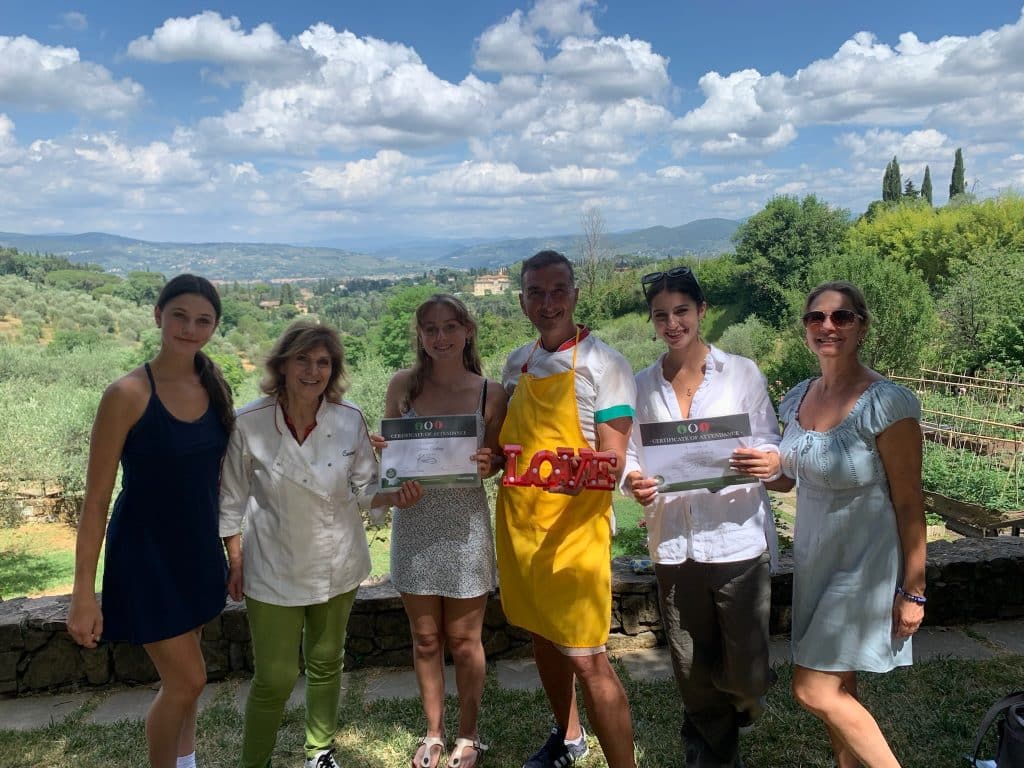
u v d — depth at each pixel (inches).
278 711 101.0
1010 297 607.2
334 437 100.3
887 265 657.6
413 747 115.5
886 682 129.0
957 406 435.2
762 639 96.5
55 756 113.9
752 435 97.7
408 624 143.3
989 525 281.3
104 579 90.4
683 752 112.1
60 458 494.3
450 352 106.4
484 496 109.8
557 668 106.8
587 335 98.1
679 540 98.0
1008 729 94.0
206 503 93.6
